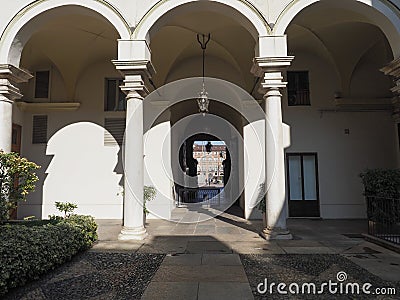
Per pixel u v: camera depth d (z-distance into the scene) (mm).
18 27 7516
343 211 11203
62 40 10352
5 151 7449
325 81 11602
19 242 4543
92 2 7477
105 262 5668
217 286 4488
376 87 11445
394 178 7492
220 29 9852
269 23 7328
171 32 9961
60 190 11320
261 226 9461
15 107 11211
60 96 11703
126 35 7395
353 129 11445
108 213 11195
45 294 4207
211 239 7555
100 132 11539
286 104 11617
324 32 10117
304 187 11445
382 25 7586
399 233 7215
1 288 4012
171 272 5113
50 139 11531
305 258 5902
